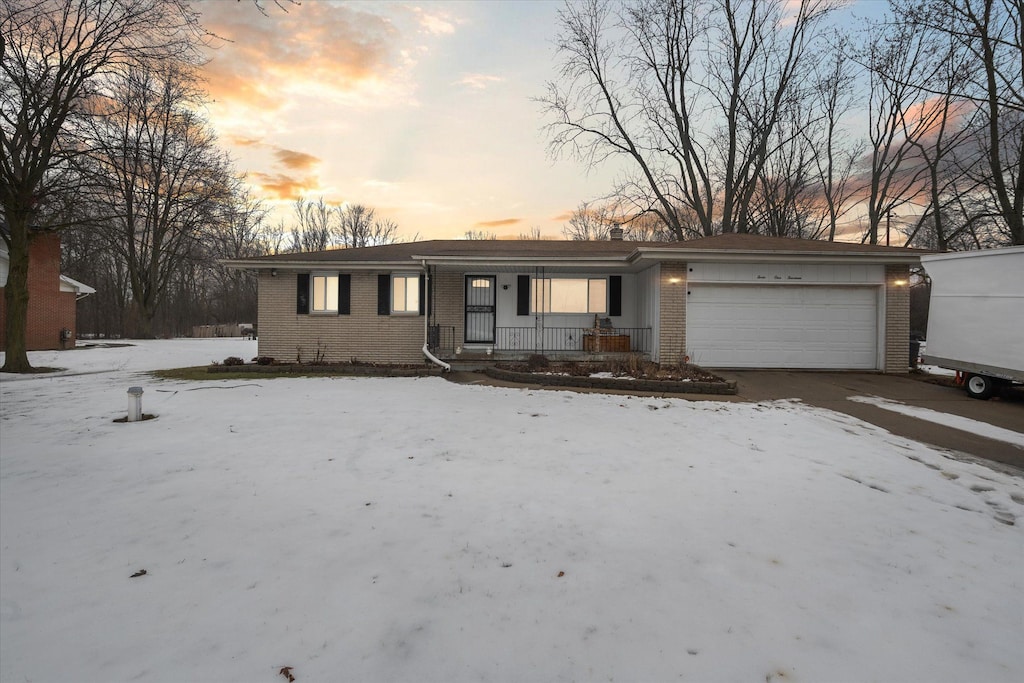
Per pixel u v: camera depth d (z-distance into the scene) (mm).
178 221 26266
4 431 6262
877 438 5863
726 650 2066
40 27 12336
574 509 3611
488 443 5543
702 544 3051
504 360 12422
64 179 13969
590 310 13883
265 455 5078
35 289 20016
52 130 13469
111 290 36469
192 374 12508
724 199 23531
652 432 6090
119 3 11461
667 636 2158
